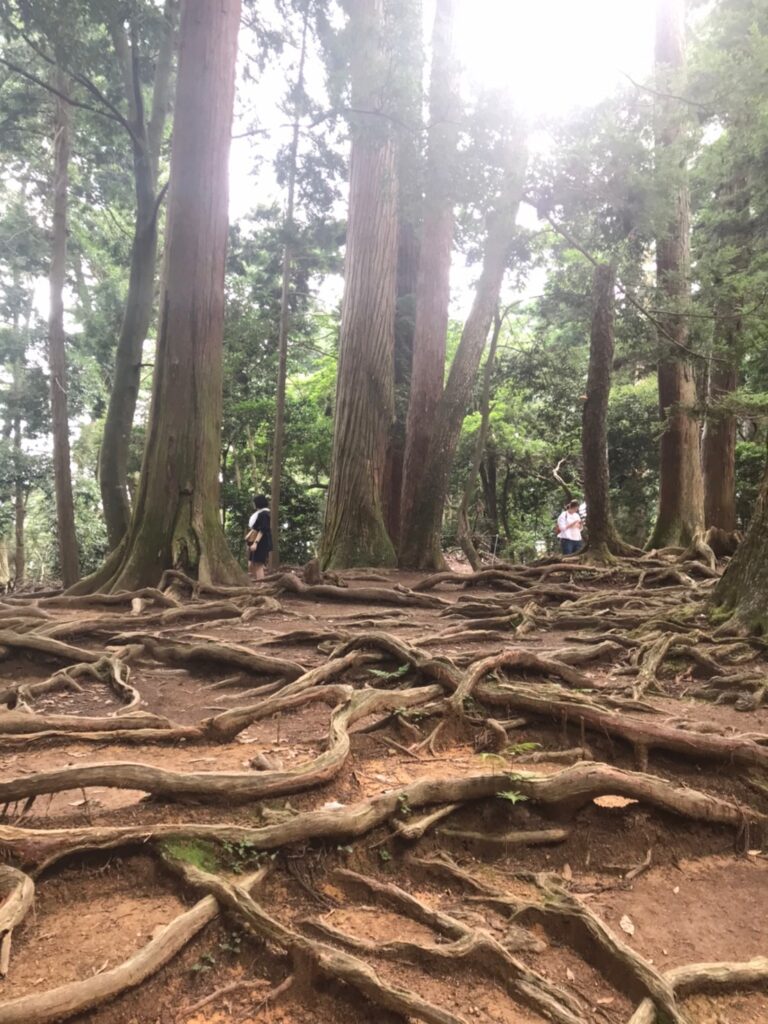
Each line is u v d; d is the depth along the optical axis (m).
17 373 23.19
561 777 3.26
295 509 25.33
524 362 21.98
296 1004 2.17
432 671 4.75
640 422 24.20
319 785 3.22
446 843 3.09
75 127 16.39
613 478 25.69
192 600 8.52
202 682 5.71
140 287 13.91
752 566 6.45
